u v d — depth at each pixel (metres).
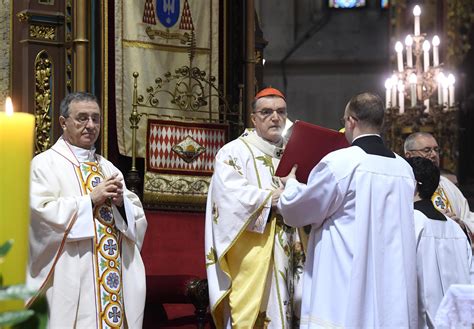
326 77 19.48
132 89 7.39
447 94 12.26
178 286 6.14
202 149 7.43
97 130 5.31
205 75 7.78
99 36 7.17
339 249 4.66
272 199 5.28
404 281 4.71
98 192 5.01
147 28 7.54
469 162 14.33
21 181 1.32
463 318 4.36
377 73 19.41
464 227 5.91
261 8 19.69
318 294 4.68
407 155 6.57
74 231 4.90
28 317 1.25
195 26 7.82
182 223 7.09
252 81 8.00
